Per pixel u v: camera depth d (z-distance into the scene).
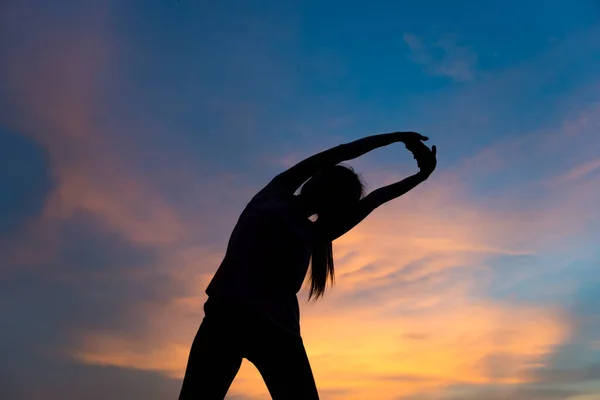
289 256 1.96
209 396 1.85
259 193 2.08
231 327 1.86
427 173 2.35
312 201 2.13
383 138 2.25
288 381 1.86
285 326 1.87
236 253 1.94
